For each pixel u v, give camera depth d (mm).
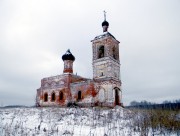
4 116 35125
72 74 53156
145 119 32656
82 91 48562
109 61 47812
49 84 55156
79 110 39719
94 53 51094
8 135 24500
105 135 25422
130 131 27953
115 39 51844
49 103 53500
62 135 25438
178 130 28922
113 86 46875
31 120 32219
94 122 31844
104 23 52906
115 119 33812
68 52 57250
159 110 39656
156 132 28141
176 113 37219
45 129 27109
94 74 49656
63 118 33938
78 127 29016
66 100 50094
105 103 45656
